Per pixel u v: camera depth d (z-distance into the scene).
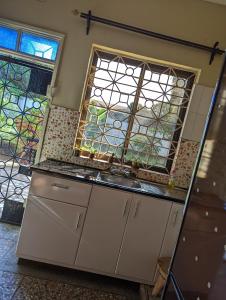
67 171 2.67
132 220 2.59
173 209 2.59
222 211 1.05
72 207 2.56
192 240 1.25
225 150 1.12
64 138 3.15
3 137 3.29
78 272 2.74
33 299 2.22
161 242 2.61
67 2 3.04
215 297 0.96
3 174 3.32
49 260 2.61
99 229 2.59
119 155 3.25
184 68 3.16
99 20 2.97
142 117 3.21
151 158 3.26
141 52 3.08
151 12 3.06
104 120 3.21
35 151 3.31
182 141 3.15
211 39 3.09
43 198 2.56
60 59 3.08
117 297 2.51
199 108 3.11
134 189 2.57
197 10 3.07
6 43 3.16
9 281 2.36
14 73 3.23
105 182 2.57
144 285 2.64
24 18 3.05
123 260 2.62
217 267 0.99
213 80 3.11
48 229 2.58
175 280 1.33
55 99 3.12
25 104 3.26
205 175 1.26
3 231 3.12
